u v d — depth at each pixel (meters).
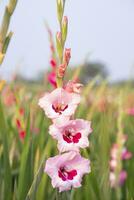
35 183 1.31
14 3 1.06
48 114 1.09
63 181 1.05
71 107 1.09
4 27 1.07
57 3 1.14
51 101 1.11
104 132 1.99
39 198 1.67
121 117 2.52
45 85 2.73
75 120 1.08
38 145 2.11
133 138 3.42
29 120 1.78
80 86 1.11
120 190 2.52
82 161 1.08
